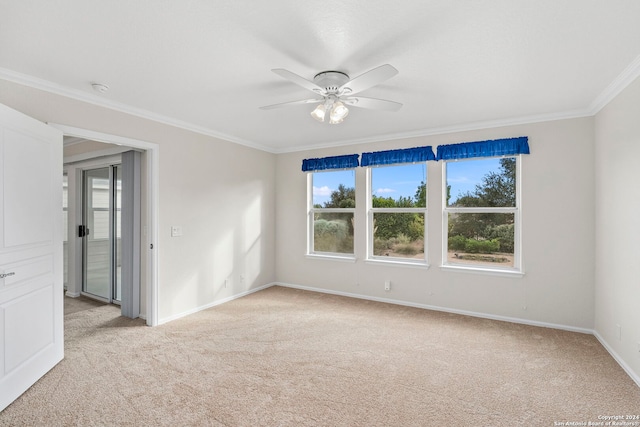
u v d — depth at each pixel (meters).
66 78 2.55
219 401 2.11
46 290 2.44
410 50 2.10
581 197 3.32
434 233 4.10
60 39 1.99
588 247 3.29
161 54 2.18
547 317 3.49
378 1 1.62
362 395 2.19
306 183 5.11
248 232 4.82
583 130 3.30
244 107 3.26
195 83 2.66
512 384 2.32
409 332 3.32
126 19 1.78
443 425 1.88
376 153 4.41
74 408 2.02
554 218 3.44
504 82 2.61
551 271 3.46
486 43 2.01
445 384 2.33
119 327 3.43
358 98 2.44
